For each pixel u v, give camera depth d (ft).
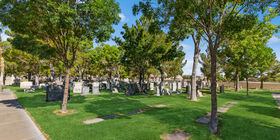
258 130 17.24
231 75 99.86
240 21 19.31
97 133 15.60
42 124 18.49
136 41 56.24
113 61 92.32
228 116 24.03
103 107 30.09
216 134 15.98
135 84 59.67
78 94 53.47
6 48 71.87
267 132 16.61
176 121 20.20
